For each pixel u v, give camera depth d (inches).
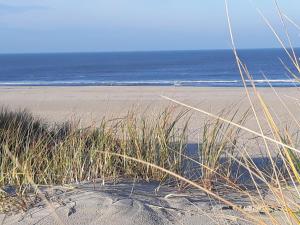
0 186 188.1
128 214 155.8
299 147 168.6
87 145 228.5
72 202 165.8
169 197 173.3
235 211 152.6
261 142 302.7
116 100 860.6
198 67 3356.3
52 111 691.4
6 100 934.4
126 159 209.0
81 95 1011.3
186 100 808.9
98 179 198.2
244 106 658.8
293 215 83.0
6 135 235.8
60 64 4776.1
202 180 187.8
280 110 561.6
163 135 218.2
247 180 199.0
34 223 153.9
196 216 153.2
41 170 202.7
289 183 172.7
